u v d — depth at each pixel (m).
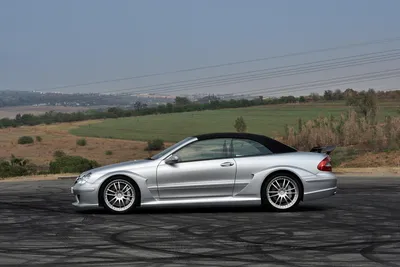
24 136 103.62
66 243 9.40
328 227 10.73
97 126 113.31
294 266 7.71
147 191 12.42
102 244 9.29
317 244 9.15
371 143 40.50
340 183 20.61
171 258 8.23
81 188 12.55
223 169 12.46
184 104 100.06
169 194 12.46
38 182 24.88
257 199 12.55
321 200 14.95
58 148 89.50
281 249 8.79
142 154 74.81
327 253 8.49
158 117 102.31
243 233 10.16
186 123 91.75
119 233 10.27
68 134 106.88
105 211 13.21
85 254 8.55
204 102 99.94
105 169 12.65
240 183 12.49
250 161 12.54
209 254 8.47
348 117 46.59
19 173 36.44
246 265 7.78
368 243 9.22
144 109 102.50
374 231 10.30
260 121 82.56
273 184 12.59
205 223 11.29
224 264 7.85
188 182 12.43
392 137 39.34
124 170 12.52
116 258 8.26
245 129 75.06
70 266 7.81
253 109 96.50
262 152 12.70
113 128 106.44
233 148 12.66
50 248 9.00
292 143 47.81
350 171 27.05
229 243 9.27
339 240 9.47
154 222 11.48
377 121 49.50
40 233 10.37
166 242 9.40
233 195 12.52
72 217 12.36
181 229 10.62
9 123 127.25
